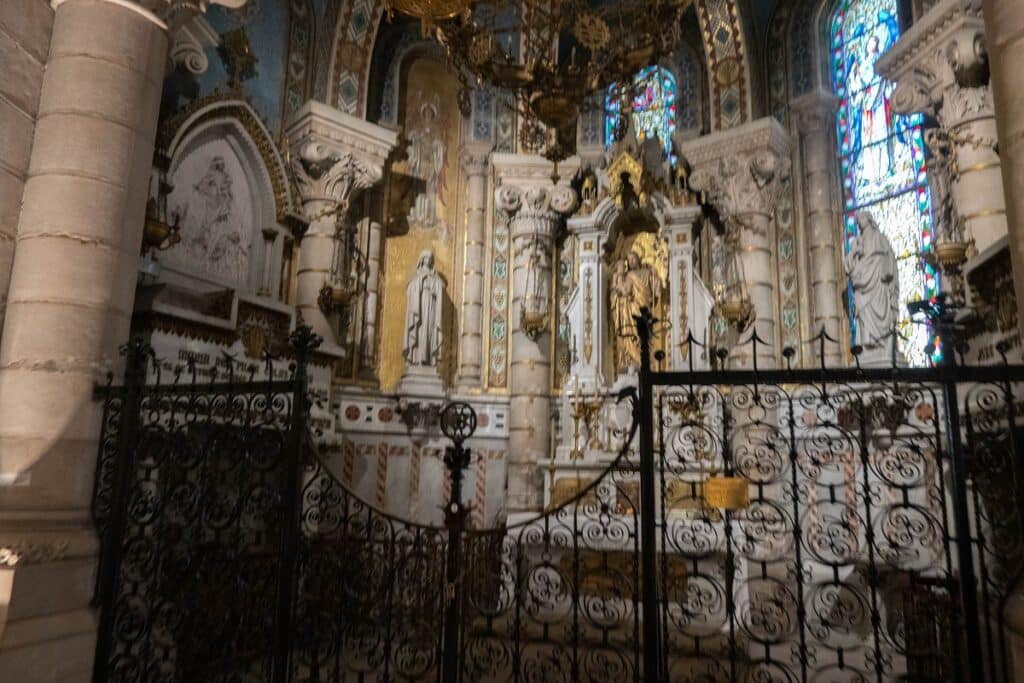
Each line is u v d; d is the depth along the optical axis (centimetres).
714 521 888
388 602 589
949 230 883
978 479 571
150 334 712
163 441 578
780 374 495
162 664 624
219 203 962
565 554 960
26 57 547
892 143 1142
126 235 563
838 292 1171
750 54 1227
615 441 1136
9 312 523
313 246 1105
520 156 1291
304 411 552
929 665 636
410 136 1365
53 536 492
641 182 1239
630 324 1253
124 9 579
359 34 1198
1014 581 440
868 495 488
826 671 697
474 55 786
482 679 666
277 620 531
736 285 1148
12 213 534
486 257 1360
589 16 791
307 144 1102
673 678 666
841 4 1252
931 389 472
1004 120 338
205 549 584
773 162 1152
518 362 1278
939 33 866
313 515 612
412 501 1212
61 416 512
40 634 471
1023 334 322
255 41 1095
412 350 1252
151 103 597
